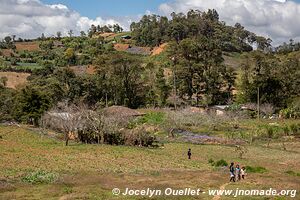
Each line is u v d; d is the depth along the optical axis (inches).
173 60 5679.1
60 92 4613.7
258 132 3393.2
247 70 5516.7
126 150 2564.0
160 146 2876.5
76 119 2839.6
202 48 5516.7
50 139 2935.5
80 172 1710.1
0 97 4072.3
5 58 7657.5
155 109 4751.5
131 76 5246.1
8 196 1223.5
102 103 4847.4
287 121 4202.8
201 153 2578.7
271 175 1772.9
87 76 5088.6
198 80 5354.3
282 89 5211.6
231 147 2898.6
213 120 3759.8
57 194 1259.8
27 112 3619.6
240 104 4884.4
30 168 1774.1
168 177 1617.9
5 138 2859.3
